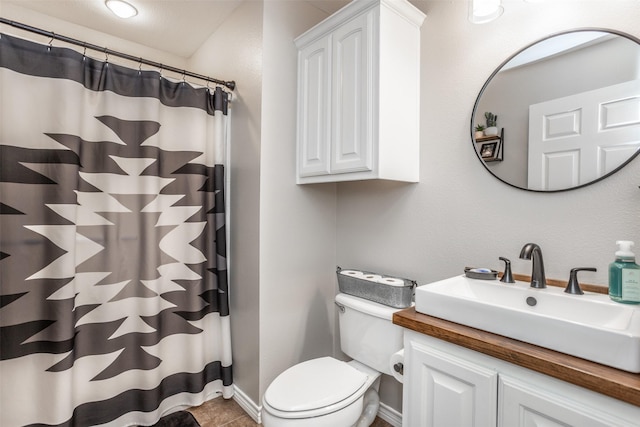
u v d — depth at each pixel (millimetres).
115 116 1586
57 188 1396
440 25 1517
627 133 1027
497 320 929
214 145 1883
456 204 1467
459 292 1247
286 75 1837
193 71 2562
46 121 1385
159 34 2285
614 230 1057
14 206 1339
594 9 1096
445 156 1502
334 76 1584
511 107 1284
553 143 1180
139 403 1656
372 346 1495
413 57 1555
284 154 1829
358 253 1943
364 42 1436
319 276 2018
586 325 775
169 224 1746
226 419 1750
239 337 1897
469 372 930
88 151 1525
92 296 1548
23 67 1345
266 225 1754
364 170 1439
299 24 1905
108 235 1578
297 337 1907
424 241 1592
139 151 1647
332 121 1591
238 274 1904
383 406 1764
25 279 1362
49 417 1378
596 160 1088
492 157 1337
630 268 937
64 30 2127
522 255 1113
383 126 1396
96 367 1558
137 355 1660
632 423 679
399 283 1492
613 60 1055
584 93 1111
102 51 1556
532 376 822
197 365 1805
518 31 1268
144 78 1653
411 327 1073
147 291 1652
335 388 1348
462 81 1438
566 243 1157
